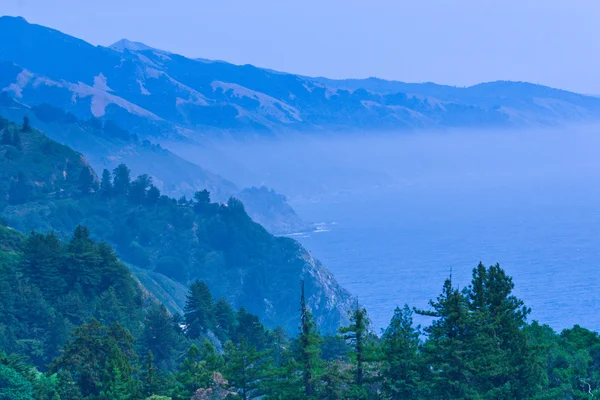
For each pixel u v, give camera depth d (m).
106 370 138.62
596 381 135.75
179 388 129.62
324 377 119.75
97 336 152.75
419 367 123.56
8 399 132.62
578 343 147.12
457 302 124.31
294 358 124.06
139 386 137.88
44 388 138.25
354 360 121.88
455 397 121.69
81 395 139.62
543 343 138.50
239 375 125.00
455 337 124.44
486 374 122.44
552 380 134.00
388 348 123.00
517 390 125.25
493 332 128.50
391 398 122.12
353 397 119.31
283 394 120.19
